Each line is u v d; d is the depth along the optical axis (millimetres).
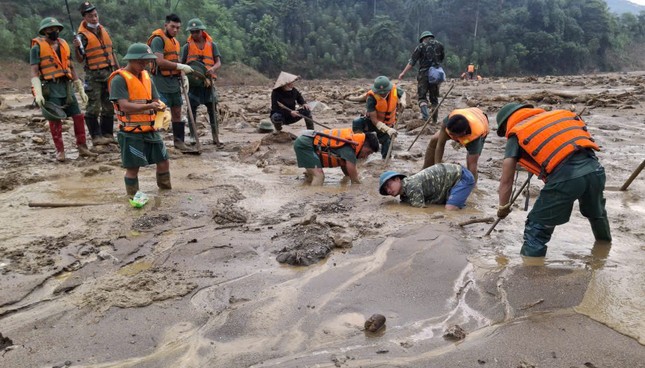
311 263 4309
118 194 6535
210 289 3900
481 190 6547
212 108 9688
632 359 2881
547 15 72750
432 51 11430
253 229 5129
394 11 72125
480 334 3199
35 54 7910
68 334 3338
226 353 3098
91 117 9383
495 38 72062
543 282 3803
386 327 3322
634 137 9953
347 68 61094
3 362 3059
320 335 3256
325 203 6016
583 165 4059
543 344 3045
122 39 41938
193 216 5609
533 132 4164
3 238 5023
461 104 16250
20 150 9531
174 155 8891
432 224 5082
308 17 64062
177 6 48719
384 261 4293
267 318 3465
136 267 4344
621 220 5301
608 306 3439
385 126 8070
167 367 2982
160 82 8711
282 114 9852
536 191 6434
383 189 5879
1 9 38688
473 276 3982
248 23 57188
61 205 6000
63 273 4281
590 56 77250
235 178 7363
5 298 3803
